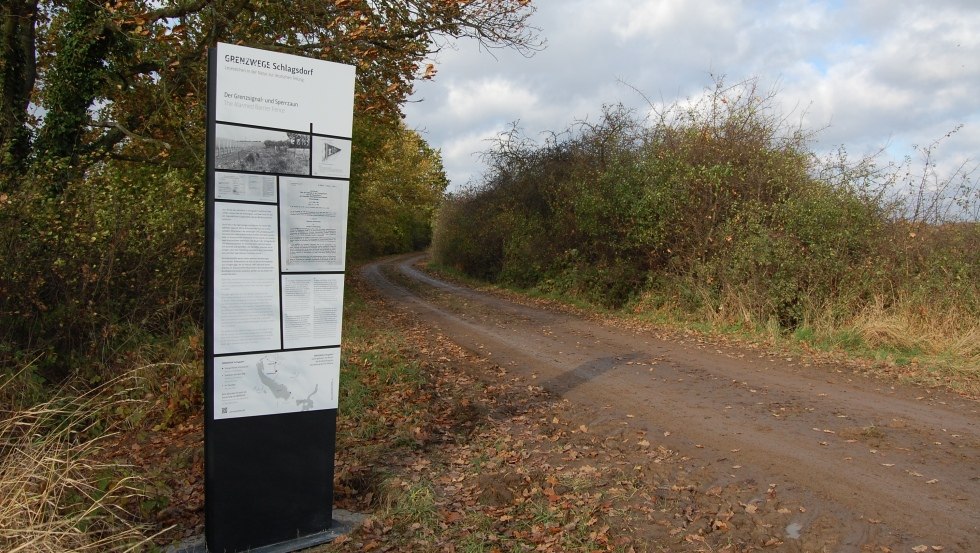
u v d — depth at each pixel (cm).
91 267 793
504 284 2522
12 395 623
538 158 2252
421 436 623
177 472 541
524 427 661
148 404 704
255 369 402
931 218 1162
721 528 419
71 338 776
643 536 412
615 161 1742
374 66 1114
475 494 489
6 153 929
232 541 404
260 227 395
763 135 1450
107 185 851
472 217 2962
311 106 403
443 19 1099
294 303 411
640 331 1291
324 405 429
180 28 1014
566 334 1261
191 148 1116
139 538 412
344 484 518
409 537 426
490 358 1023
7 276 691
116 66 1122
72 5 1061
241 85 379
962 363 884
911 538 393
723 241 1344
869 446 560
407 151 4462
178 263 895
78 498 403
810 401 714
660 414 677
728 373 866
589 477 512
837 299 1168
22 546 325
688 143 1511
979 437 580
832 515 428
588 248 1914
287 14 1099
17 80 1083
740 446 569
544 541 412
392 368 888
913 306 1080
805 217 1226
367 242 4603
